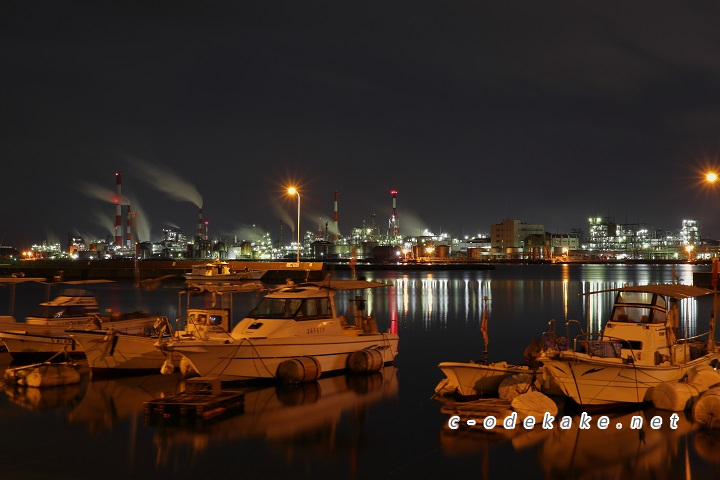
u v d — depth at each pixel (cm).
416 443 1741
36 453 1678
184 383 2212
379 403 2150
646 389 1966
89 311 3077
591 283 11350
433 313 5400
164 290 9325
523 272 19025
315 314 2553
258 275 11225
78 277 15088
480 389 2088
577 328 4228
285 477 1516
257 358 2353
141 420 1956
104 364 2559
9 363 2894
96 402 2172
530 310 5659
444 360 2972
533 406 1877
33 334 2869
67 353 2727
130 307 5697
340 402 2166
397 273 17462
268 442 1753
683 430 1816
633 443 1720
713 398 1831
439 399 2205
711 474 1527
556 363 1944
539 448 1694
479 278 13888
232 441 1761
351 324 3050
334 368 2580
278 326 2439
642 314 2088
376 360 2612
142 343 2603
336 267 18812
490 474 1532
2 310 5647
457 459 1627
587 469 1560
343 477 1514
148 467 1578
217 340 2367
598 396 1959
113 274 15062
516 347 3388
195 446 1725
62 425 1909
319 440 1773
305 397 2227
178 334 2584
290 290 2580
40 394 2286
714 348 2378
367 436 1802
